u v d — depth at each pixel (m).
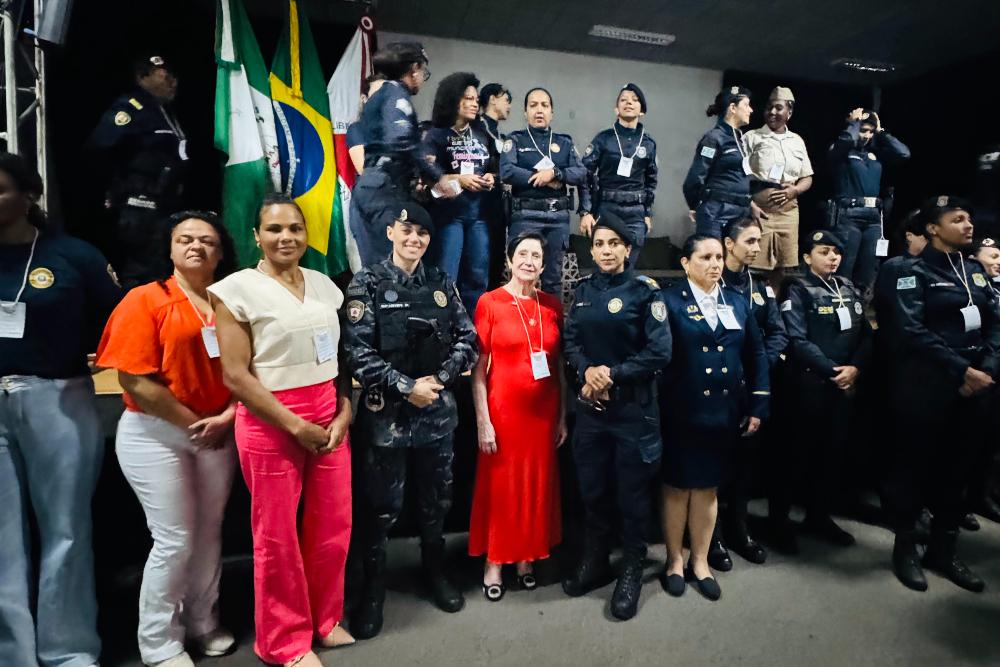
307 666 1.88
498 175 3.28
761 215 3.95
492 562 2.35
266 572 1.85
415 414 2.09
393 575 2.51
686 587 2.46
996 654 2.08
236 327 1.70
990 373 2.43
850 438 3.19
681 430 2.31
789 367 2.77
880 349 2.71
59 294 1.78
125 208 2.69
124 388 1.76
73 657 1.86
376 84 2.79
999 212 3.75
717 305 2.35
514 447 2.31
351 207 2.83
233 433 1.93
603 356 2.22
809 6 3.42
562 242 3.20
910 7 3.39
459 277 3.23
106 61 3.22
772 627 2.20
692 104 4.91
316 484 1.91
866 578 2.56
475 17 3.92
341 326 2.01
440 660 1.99
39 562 2.01
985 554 2.80
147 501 1.82
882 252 4.21
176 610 1.93
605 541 2.43
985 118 4.22
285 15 3.18
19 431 1.77
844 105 5.10
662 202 5.00
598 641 2.10
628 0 3.49
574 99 4.70
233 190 2.96
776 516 2.84
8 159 1.68
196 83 3.48
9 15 2.29
